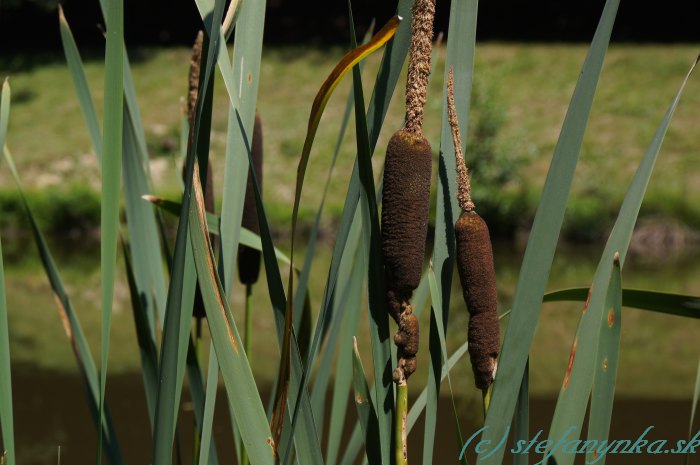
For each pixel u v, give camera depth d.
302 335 1.85
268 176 15.90
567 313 8.28
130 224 1.73
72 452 4.54
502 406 1.17
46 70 21.22
